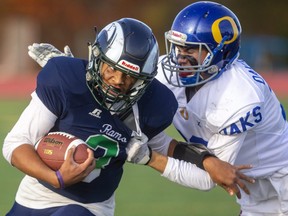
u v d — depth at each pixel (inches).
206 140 558.9
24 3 3422.7
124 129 496.1
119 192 906.7
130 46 472.4
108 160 498.9
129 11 3565.5
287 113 1688.0
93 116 489.1
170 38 552.1
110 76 475.5
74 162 467.8
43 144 482.3
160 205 832.3
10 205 818.2
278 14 3858.3
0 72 3297.2
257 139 568.7
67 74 485.1
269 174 583.8
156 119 506.3
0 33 3408.0
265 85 560.1
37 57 566.3
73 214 496.7
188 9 558.6
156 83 512.4
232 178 517.0
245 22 3868.1
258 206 603.5
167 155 536.1
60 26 3481.8
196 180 523.8
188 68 540.4
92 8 3521.2
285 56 3826.3
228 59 555.2
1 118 1595.7
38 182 502.0
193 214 788.0
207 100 542.0
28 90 2394.2
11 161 481.7
